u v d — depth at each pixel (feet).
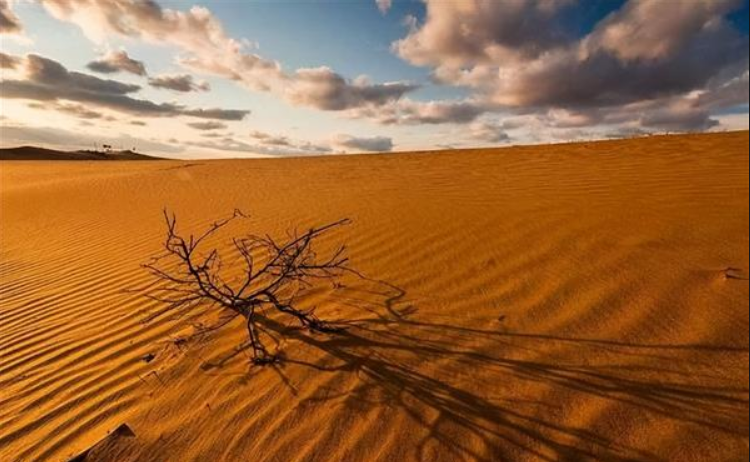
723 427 6.74
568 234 14.82
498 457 6.75
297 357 9.80
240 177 49.55
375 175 39.22
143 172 66.33
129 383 9.70
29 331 13.28
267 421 7.98
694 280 10.69
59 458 7.70
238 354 10.26
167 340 11.42
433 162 46.78
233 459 7.22
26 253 23.53
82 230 27.43
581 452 6.68
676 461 6.32
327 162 62.44
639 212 16.11
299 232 19.60
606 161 29.99
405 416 7.75
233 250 18.42
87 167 99.45
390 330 10.47
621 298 10.44
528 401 7.79
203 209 29.09
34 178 71.26
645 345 8.75
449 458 6.83
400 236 17.12
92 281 17.35
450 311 11.05
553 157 36.47
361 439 7.36
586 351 8.86
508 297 11.32
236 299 11.13
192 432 7.89
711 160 24.62
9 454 7.98
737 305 9.45
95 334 12.43
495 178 28.78
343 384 8.77
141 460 7.32
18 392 9.96
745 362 7.93
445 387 8.38
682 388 7.58
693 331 8.92
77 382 10.06
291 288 13.57
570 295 10.93
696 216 14.87
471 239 15.71
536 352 9.05
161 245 21.02
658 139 40.16
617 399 7.56
